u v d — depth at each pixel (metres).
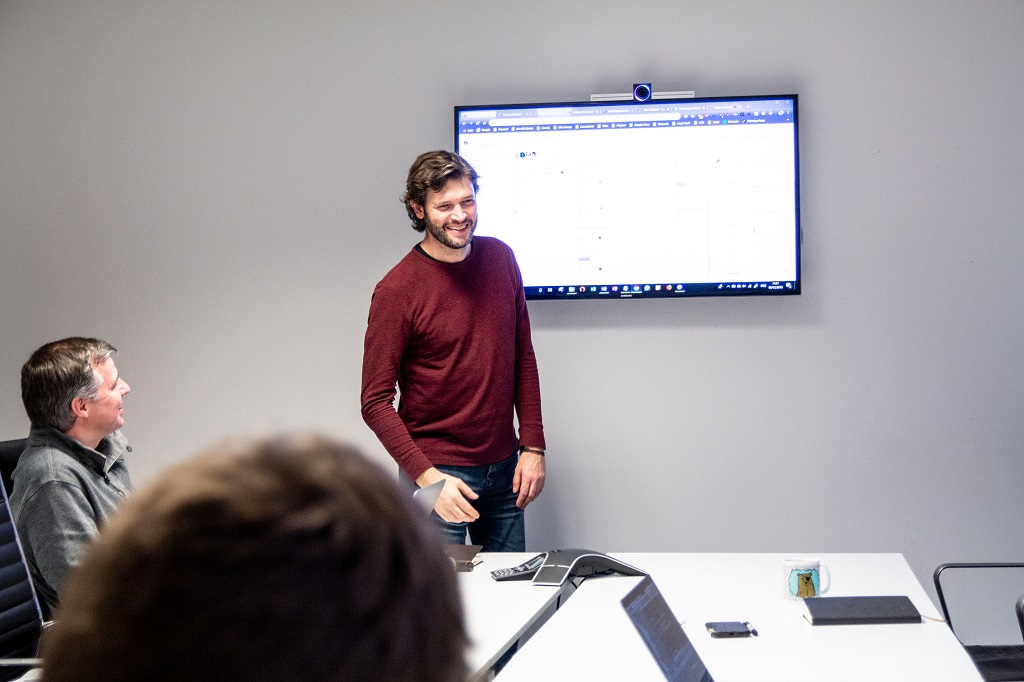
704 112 3.35
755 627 1.90
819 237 3.44
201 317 3.61
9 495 2.40
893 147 3.40
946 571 3.43
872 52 3.39
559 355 3.52
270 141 3.57
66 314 3.66
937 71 3.38
